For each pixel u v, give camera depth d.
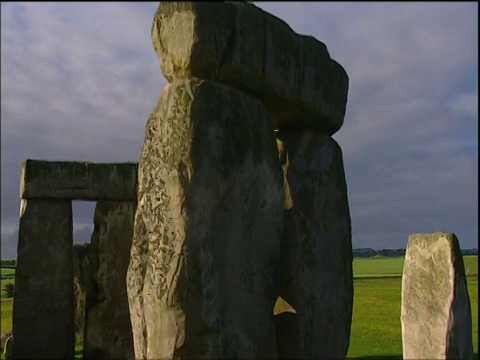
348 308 5.76
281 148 5.69
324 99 5.66
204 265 4.03
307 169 5.62
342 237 5.84
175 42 4.39
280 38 5.07
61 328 8.34
